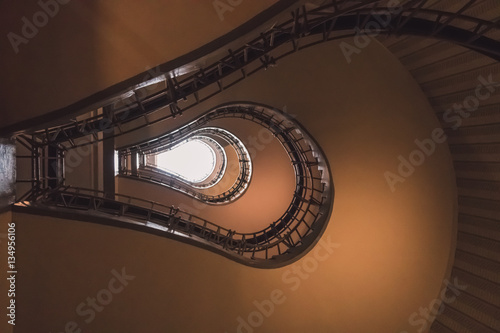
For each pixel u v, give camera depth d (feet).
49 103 13.12
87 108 13.42
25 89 12.91
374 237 23.40
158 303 18.45
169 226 19.94
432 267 23.03
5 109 12.95
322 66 20.99
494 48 14.07
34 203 15.98
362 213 23.16
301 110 22.77
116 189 34.58
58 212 15.48
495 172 19.10
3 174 13.47
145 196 41.93
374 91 20.99
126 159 40.75
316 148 23.50
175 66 13.01
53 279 15.65
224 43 12.60
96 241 16.44
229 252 21.67
